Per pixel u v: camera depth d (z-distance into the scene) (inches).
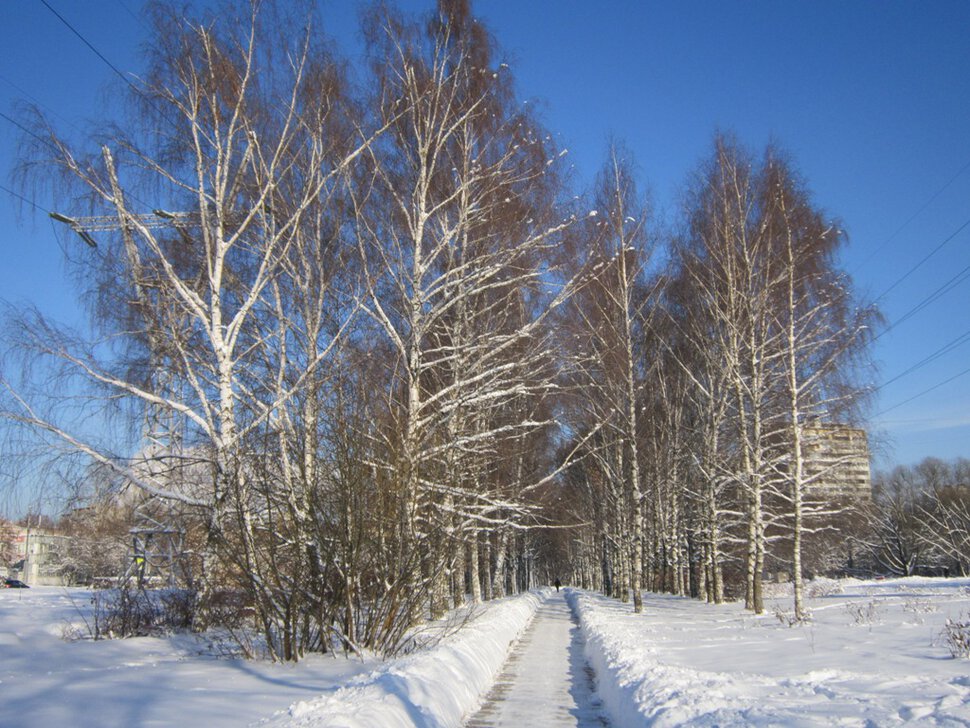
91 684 350.9
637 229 996.6
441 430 668.1
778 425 965.2
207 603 576.4
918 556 2386.8
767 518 1116.5
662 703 324.5
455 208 745.0
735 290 863.1
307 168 669.9
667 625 788.6
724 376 958.4
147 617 586.2
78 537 753.6
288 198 664.4
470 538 703.7
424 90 734.5
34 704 297.4
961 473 2529.5
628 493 1240.2
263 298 643.5
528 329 725.9
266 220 652.7
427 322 693.9
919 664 374.6
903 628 559.2
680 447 1262.3
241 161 635.5
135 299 584.7
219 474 516.7
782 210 812.6
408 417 596.1
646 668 422.0
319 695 338.0
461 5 751.7
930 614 674.8
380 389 571.2
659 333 1071.0
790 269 764.6
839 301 808.9
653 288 1016.2
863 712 259.9
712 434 1098.7
